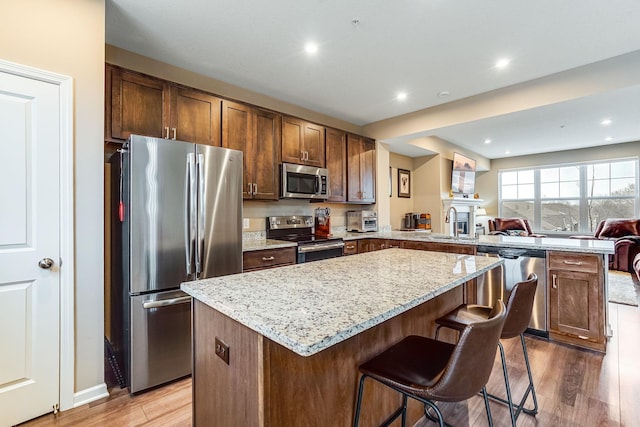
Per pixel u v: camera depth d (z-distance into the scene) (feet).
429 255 7.28
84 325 6.17
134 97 7.84
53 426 5.48
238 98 11.21
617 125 15.46
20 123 5.52
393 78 10.42
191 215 7.27
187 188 7.25
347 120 15.35
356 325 2.89
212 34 7.86
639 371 7.14
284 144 11.64
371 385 4.53
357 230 15.37
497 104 11.40
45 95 5.74
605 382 6.70
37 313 5.69
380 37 7.98
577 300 8.51
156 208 6.79
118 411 5.91
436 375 3.63
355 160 14.73
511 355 8.05
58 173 5.88
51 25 5.82
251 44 8.32
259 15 7.08
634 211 20.63
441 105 13.08
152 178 6.74
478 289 10.16
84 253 6.18
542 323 9.09
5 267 5.38
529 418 5.60
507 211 26.21
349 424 4.10
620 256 18.13
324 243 11.67
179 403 6.19
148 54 8.83
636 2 6.66
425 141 17.80
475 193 26.91
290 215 13.20
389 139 15.40
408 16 7.13
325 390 3.74
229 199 8.07
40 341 5.71
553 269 8.90
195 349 4.23
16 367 5.50
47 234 5.77
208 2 6.63
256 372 3.05
